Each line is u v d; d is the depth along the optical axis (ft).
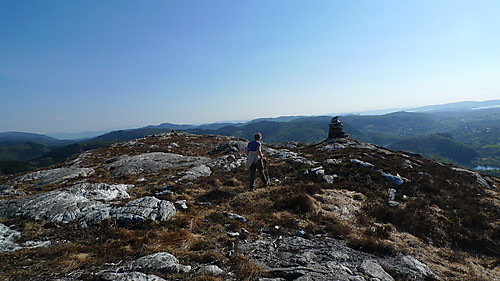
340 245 22.82
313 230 25.77
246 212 30.63
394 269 19.29
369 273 17.54
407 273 18.99
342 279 16.01
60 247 19.21
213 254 18.26
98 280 14.08
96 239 21.84
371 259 20.62
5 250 18.89
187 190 41.14
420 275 19.01
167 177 56.70
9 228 23.88
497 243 28.35
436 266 21.83
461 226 31.53
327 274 16.48
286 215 29.30
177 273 15.39
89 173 71.46
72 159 116.37
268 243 22.08
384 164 63.16
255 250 20.44
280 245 21.84
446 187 49.73
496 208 40.96
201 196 37.40
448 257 24.18
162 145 148.36
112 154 120.26
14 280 14.14
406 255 22.47
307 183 46.50
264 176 42.83
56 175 69.97
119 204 30.45
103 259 17.15
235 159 74.13
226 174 56.85
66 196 32.76
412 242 26.30
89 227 24.48
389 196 41.09
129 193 41.75
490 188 57.67
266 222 27.27
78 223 25.32
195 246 20.18
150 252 18.40
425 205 38.55
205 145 155.12
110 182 55.98
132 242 20.62
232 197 36.76
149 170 71.05
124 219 25.91
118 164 80.02
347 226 26.91
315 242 23.07
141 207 28.53
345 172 53.67
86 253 18.53
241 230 24.62
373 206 35.40
